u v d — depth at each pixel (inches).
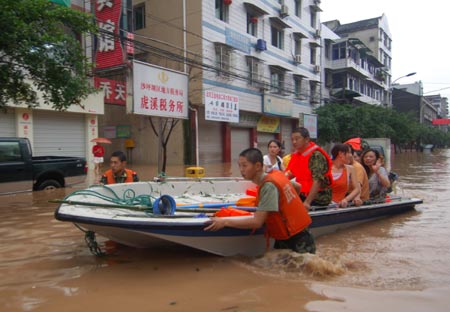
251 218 134.3
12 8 251.9
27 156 328.8
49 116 521.3
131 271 141.2
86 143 566.6
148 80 402.6
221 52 727.1
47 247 172.2
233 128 840.3
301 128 177.9
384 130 1070.4
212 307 111.7
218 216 153.0
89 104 554.3
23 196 315.9
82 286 127.3
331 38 1278.3
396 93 2114.9
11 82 296.2
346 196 217.8
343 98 1222.3
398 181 479.5
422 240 189.5
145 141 746.8
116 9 565.0
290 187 142.0
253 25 847.7
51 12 272.4
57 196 317.1
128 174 229.3
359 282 131.4
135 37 751.1
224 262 150.6
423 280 133.6
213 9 713.6
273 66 892.6
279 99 908.6
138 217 142.6
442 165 792.3
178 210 164.2
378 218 237.1
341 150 211.5
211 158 777.6
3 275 137.5
